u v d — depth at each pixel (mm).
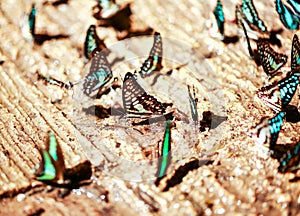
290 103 760
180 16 812
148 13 812
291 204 695
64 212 701
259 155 724
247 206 699
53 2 815
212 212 699
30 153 741
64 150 740
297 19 810
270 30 804
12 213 702
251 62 792
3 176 723
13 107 776
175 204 705
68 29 805
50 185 714
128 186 715
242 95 775
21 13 813
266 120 721
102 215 700
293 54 769
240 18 807
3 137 753
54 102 778
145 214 702
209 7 812
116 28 805
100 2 813
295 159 704
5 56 800
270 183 708
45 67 793
